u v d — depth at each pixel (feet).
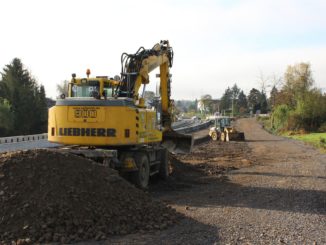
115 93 47.34
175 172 60.39
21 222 26.89
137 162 45.11
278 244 26.35
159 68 59.41
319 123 237.25
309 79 274.16
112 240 26.45
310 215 34.91
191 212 35.09
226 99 565.94
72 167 32.32
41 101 216.95
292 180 55.31
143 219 29.99
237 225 30.86
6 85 209.77
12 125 186.29
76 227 27.20
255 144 134.51
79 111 43.52
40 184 29.76
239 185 51.19
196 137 159.12
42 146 107.65
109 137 42.91
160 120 54.65
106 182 32.35
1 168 31.24
